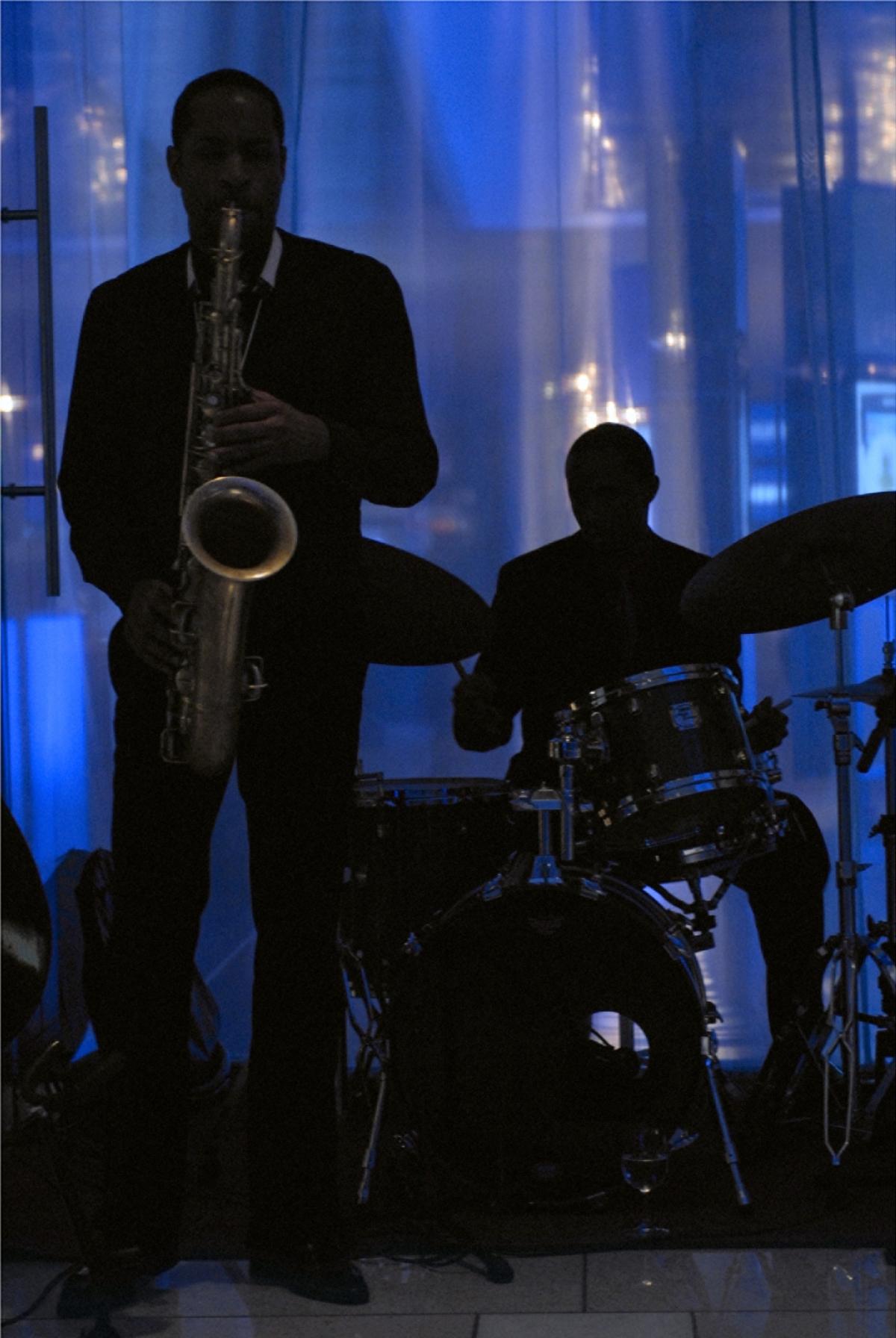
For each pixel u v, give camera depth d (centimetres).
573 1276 270
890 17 410
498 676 366
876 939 333
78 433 269
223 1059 371
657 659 364
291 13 414
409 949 297
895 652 341
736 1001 418
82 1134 338
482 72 418
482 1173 303
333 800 267
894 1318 248
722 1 414
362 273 269
